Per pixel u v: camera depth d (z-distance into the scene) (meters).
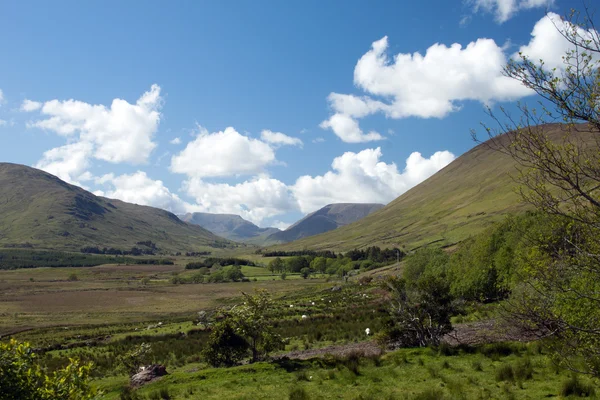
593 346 9.98
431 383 17.22
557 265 9.75
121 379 28.86
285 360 24.56
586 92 8.53
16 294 148.50
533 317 9.84
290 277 194.88
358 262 195.00
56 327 82.06
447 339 26.52
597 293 9.55
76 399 8.89
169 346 41.94
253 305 27.03
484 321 31.30
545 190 8.83
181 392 20.14
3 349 8.42
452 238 193.75
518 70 8.97
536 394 14.09
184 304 119.12
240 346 27.48
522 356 19.42
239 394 18.62
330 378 20.17
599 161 8.33
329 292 104.62
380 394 16.23
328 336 38.78
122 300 131.38
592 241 9.07
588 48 8.54
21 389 8.20
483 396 14.37
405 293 26.89
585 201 8.79
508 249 41.84
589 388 13.55
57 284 184.62
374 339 29.42
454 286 54.56
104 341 54.22
